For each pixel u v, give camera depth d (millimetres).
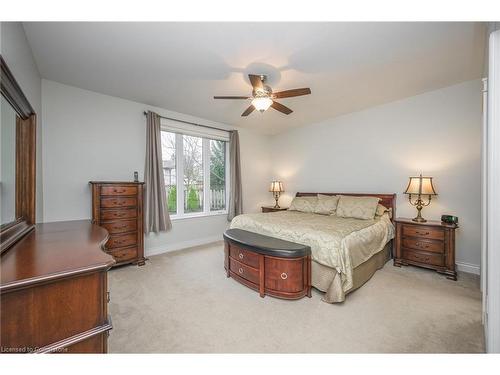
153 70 2570
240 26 1833
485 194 1787
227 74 2666
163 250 3887
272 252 2244
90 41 2023
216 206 4863
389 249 3426
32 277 790
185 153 4363
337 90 3158
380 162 3795
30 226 1715
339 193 4266
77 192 3055
